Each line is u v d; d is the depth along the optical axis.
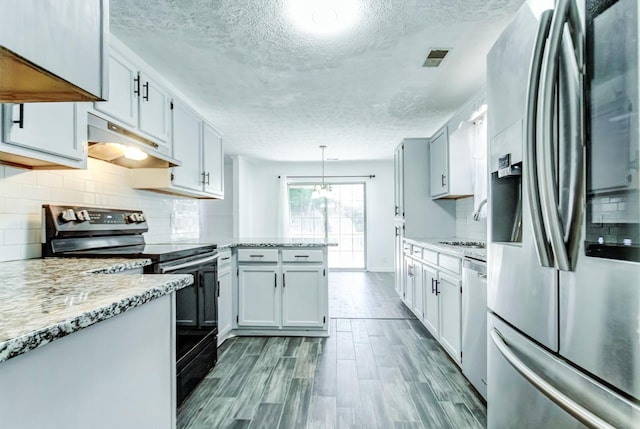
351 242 6.70
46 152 1.37
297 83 2.74
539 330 0.95
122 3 1.71
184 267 1.90
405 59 2.34
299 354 2.55
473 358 1.94
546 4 0.92
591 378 0.75
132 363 0.82
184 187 2.64
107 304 0.71
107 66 0.86
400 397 1.93
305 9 1.77
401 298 4.07
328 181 6.61
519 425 1.09
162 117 2.27
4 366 0.52
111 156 2.12
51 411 0.60
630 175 0.65
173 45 2.13
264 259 2.89
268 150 5.39
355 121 3.84
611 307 0.69
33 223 1.66
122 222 2.16
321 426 1.66
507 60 1.18
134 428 0.83
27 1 0.65
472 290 1.95
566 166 0.81
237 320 2.91
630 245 0.65
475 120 3.02
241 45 2.13
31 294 0.81
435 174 3.59
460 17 1.85
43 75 0.72
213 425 1.67
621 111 0.66
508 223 1.26
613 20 0.68
